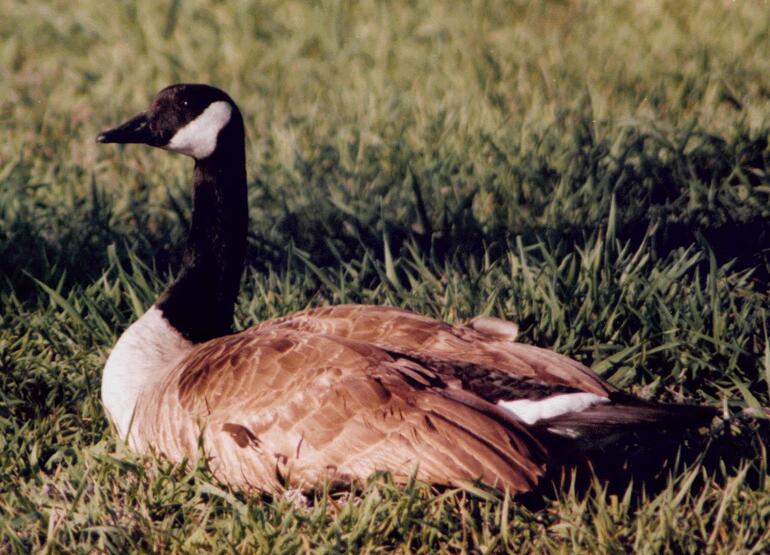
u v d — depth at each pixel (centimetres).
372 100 1661
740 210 1304
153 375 913
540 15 2062
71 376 1031
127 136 971
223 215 972
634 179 1399
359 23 2061
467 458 748
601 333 1048
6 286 1184
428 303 1113
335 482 784
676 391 1021
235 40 1998
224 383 818
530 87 1720
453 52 1873
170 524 812
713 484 845
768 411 944
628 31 1944
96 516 820
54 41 2077
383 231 1225
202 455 816
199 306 963
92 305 1080
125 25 2097
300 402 787
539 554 765
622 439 921
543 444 764
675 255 1162
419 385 779
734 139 1449
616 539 759
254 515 796
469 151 1486
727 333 1040
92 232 1299
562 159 1428
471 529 780
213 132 964
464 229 1289
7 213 1344
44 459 931
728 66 1723
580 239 1257
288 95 1800
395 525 777
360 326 873
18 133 1666
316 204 1383
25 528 837
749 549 771
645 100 1625
